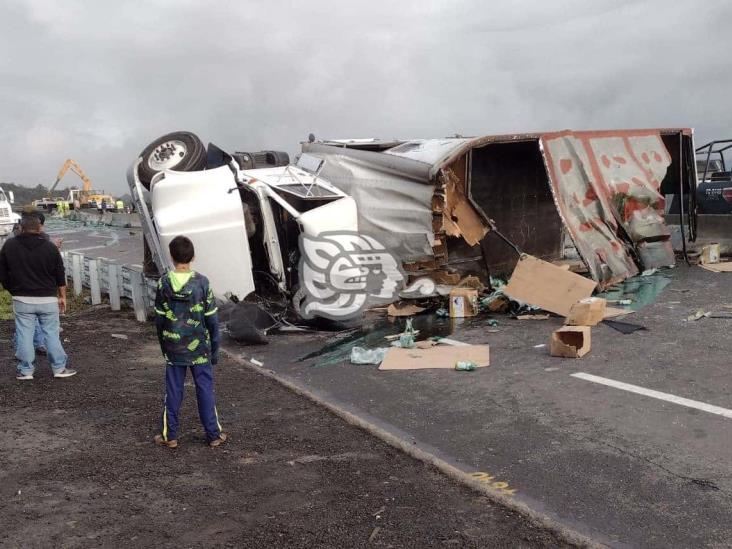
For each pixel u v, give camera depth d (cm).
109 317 1066
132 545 343
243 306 857
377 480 423
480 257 1116
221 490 411
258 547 342
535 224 1239
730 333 752
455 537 350
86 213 4903
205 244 865
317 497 400
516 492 414
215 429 488
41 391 632
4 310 1093
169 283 473
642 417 523
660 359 670
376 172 964
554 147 1038
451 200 989
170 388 482
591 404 559
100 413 566
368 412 578
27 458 464
